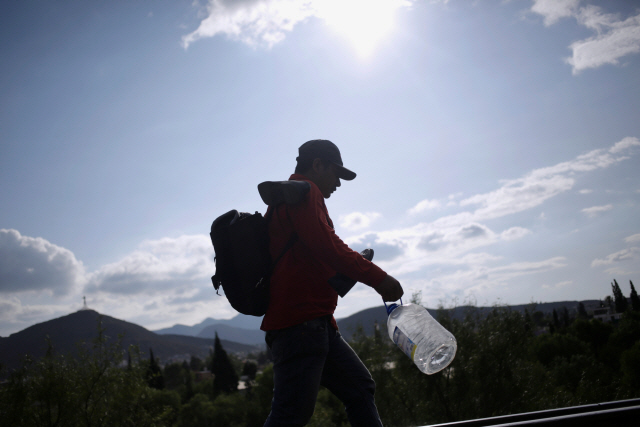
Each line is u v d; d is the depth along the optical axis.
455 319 11.02
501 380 10.20
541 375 11.40
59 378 7.59
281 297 1.46
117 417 7.85
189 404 41.69
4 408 7.30
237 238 1.50
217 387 67.00
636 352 19.89
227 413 39.47
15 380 7.35
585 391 10.94
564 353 29.39
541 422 1.34
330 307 1.52
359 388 1.60
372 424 1.59
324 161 1.69
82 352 8.03
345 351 1.61
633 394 10.77
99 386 7.93
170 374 85.88
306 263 1.47
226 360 69.81
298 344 1.42
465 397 10.29
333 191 1.78
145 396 8.23
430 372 1.79
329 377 1.61
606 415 1.35
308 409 1.43
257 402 37.53
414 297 9.10
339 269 1.40
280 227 1.50
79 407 7.64
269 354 1.54
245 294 1.48
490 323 10.89
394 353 10.88
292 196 1.41
